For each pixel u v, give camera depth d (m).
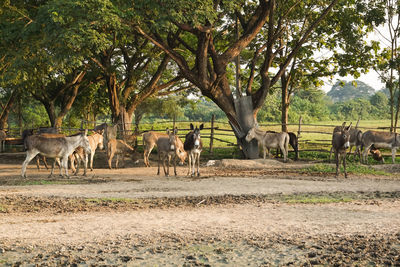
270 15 23.17
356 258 5.71
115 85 31.58
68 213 8.87
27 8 22.67
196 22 18.41
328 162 21.95
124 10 18.38
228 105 23.66
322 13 25.20
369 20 25.23
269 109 77.94
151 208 9.43
